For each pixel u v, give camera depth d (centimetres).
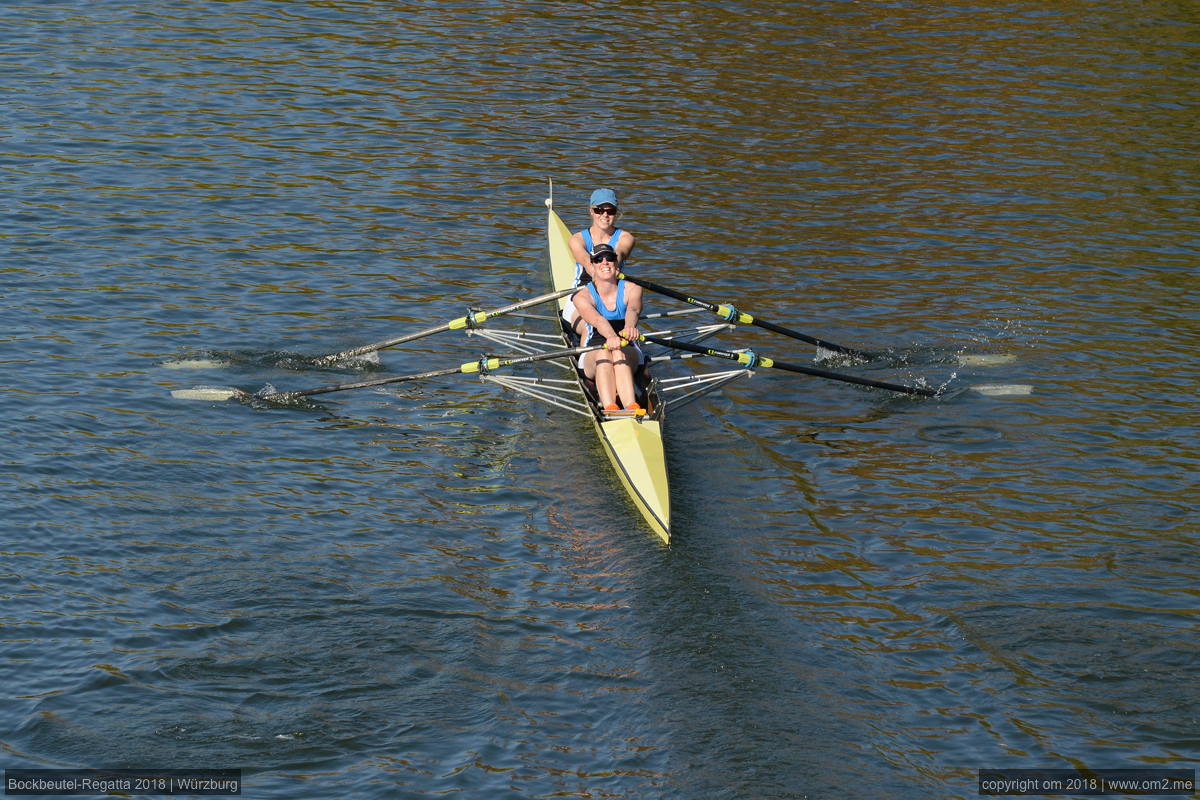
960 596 4275
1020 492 4984
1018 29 12912
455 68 11038
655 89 10731
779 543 4597
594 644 3969
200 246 7262
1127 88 11044
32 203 7600
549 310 6806
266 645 3900
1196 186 8838
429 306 6756
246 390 5688
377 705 3650
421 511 4759
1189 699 3741
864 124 10044
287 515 4675
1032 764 3462
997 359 6231
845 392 5941
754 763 3444
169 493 4766
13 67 10075
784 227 8019
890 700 3728
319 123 9519
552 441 5372
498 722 3594
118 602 4072
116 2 12219
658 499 4650
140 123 9156
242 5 12488
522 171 8838
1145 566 4459
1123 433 5475
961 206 8431
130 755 3403
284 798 3278
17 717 3516
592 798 3306
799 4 13712
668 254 7506
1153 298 6988
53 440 5062
